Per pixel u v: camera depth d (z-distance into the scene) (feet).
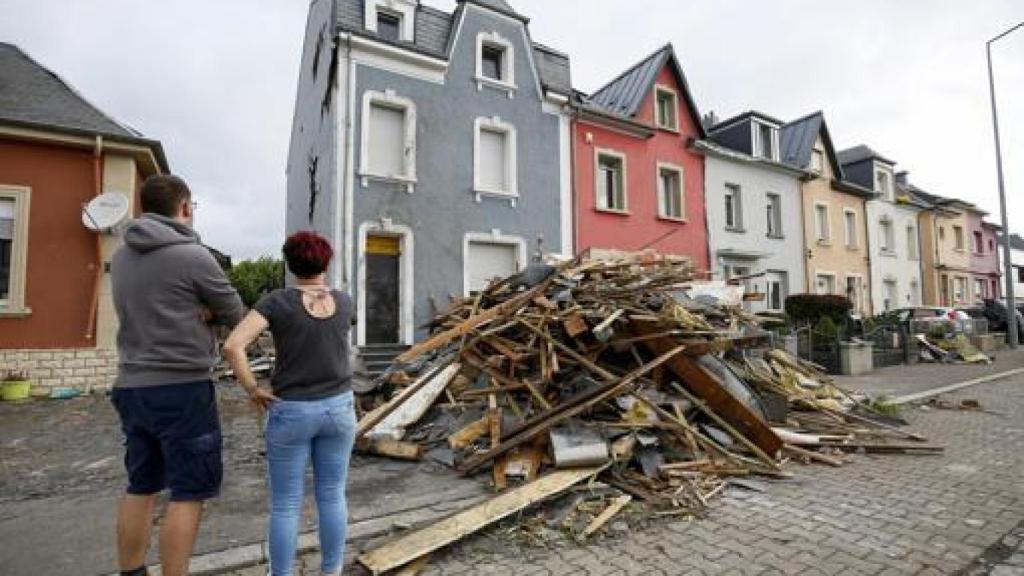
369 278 38.37
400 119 40.68
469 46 43.50
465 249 41.57
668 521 12.51
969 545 11.27
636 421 16.35
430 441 18.40
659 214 53.72
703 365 18.65
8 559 10.55
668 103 57.47
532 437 15.72
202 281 8.24
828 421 21.81
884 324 51.26
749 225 61.82
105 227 31.27
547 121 47.34
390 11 40.75
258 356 40.34
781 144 73.26
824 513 13.00
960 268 94.58
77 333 31.07
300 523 12.30
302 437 8.11
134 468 8.11
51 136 30.76
